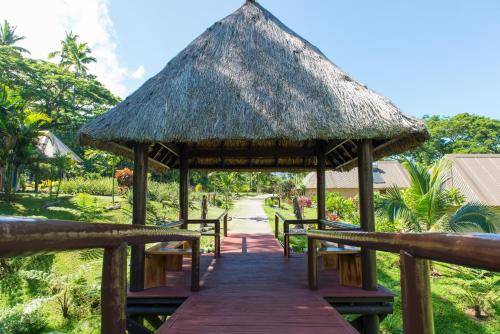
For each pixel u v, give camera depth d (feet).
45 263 29.43
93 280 25.66
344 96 13.82
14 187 51.39
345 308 12.15
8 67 74.69
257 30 17.51
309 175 91.30
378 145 15.30
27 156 51.67
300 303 11.17
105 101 92.68
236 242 26.61
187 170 21.76
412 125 12.49
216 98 13.91
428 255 3.34
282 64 15.61
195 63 15.57
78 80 86.28
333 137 12.50
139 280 12.69
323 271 16.05
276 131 12.64
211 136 12.51
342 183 78.54
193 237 12.32
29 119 51.08
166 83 14.48
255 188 162.81
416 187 33.81
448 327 20.56
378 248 5.03
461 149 106.11
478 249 2.52
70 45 96.22
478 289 23.89
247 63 15.64
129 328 12.16
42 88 83.05
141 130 12.50
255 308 10.69
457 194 38.99
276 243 25.89
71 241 3.51
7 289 24.94
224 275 15.33
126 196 63.62
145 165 13.34
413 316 3.62
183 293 12.43
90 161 95.04
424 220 32.96
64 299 22.35
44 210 46.26
